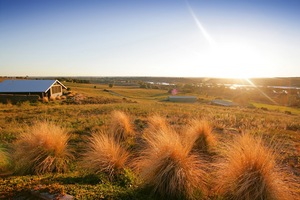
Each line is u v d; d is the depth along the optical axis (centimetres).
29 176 387
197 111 1925
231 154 358
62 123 1019
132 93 7962
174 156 336
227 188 314
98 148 437
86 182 355
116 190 322
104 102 3725
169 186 317
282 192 298
